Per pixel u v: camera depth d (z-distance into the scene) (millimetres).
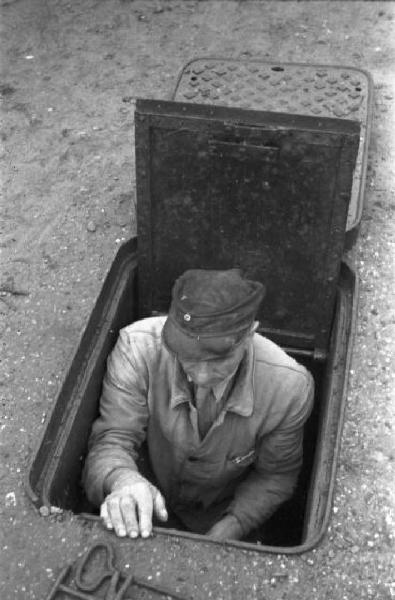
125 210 3377
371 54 4289
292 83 3871
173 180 2895
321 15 4594
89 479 2562
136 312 3291
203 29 4488
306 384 2633
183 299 2230
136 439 2672
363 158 3467
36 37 4422
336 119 2660
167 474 2855
